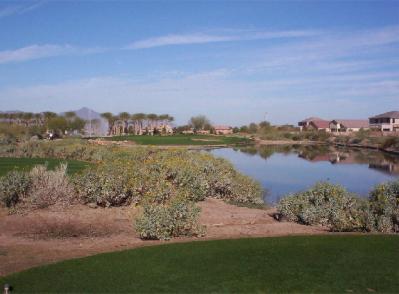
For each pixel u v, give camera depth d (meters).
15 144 47.31
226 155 54.97
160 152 26.48
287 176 32.34
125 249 10.27
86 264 9.12
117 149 35.28
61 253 10.02
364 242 10.92
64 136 88.31
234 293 7.69
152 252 9.99
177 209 11.71
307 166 40.34
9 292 7.66
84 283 8.08
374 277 8.46
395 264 9.20
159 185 15.89
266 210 17.00
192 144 75.31
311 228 13.04
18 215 13.91
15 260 9.50
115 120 120.06
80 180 15.97
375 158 50.56
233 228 12.94
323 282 8.20
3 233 12.07
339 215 12.91
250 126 130.38
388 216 12.62
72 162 30.20
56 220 13.50
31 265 9.15
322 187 14.80
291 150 66.31
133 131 124.44
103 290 7.77
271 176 32.28
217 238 11.45
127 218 14.11
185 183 17.42
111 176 15.69
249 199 19.48
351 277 8.45
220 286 7.99
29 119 100.38
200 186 17.72
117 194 15.47
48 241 11.30
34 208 14.68
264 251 10.09
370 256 9.73
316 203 14.21
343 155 55.69
